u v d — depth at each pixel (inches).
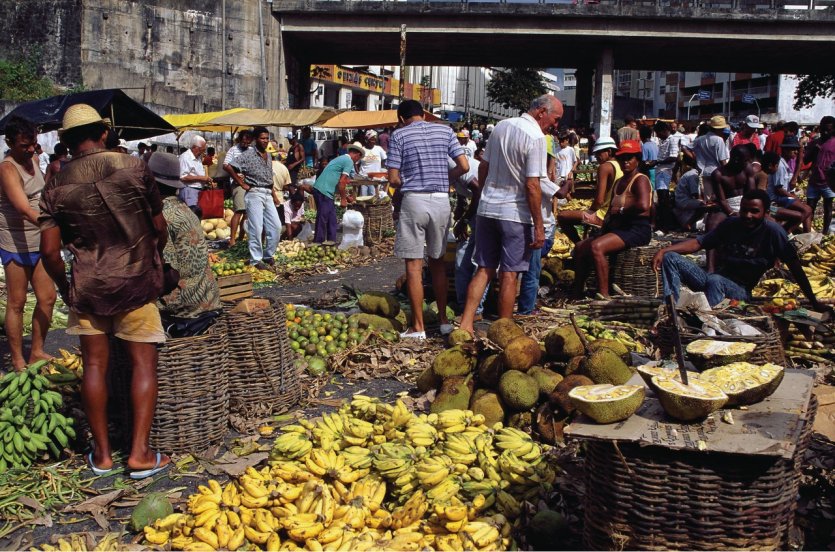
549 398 195.6
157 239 188.5
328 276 481.7
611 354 194.2
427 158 288.2
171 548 149.2
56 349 311.1
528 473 167.2
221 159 647.8
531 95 2463.1
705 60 1540.4
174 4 1198.3
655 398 154.0
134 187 180.5
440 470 162.2
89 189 177.8
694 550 131.4
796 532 147.9
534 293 322.0
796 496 141.4
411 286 294.8
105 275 179.6
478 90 3245.6
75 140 182.9
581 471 176.9
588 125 1568.7
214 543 146.4
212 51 1236.5
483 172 288.2
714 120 544.7
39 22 1136.8
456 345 221.1
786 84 3260.3
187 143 925.2
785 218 415.8
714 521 130.0
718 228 277.3
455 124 1352.1
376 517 155.4
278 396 229.3
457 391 206.4
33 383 203.3
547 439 192.4
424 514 156.9
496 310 338.6
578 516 159.9
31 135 252.2
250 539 147.1
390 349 277.6
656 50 1408.7
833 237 418.3
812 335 260.8
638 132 631.8
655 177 620.1
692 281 273.7
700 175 557.9
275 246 492.4
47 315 267.6
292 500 156.6
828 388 214.1
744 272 275.4
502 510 159.0
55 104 389.1
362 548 140.3
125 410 199.5
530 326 294.4
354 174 632.4
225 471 182.5
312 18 1288.1
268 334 227.1
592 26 1261.1
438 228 294.4
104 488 180.9
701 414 135.6
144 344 187.8
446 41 1357.0
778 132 620.4
